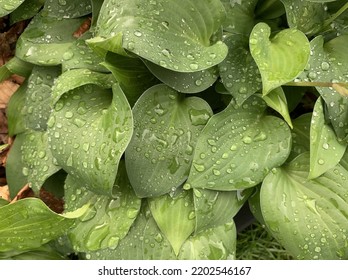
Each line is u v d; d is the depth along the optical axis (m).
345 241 0.96
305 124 1.01
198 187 0.95
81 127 0.95
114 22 0.91
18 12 1.07
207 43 0.95
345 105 0.96
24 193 1.05
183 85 0.95
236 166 0.95
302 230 0.96
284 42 0.94
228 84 0.96
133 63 0.97
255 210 1.00
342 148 0.96
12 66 1.06
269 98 0.95
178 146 0.96
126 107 0.91
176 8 0.93
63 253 1.02
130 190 0.99
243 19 1.00
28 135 1.04
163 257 0.98
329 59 0.97
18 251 0.99
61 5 1.04
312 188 0.97
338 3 1.01
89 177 0.93
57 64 1.00
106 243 0.97
